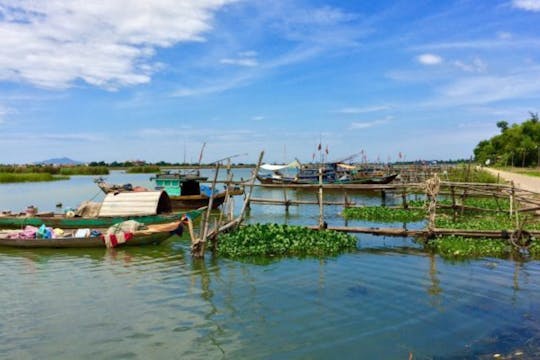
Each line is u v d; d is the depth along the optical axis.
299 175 50.59
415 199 37.31
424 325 9.50
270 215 30.17
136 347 8.65
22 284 13.05
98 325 9.76
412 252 16.77
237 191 31.84
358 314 10.20
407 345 8.54
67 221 21.83
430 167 67.75
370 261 15.34
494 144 107.62
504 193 25.34
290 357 8.13
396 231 17.98
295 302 11.09
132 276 13.79
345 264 14.94
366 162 67.69
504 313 10.12
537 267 14.29
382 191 39.06
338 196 45.34
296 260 15.58
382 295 11.58
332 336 9.01
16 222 22.39
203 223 17.89
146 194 23.06
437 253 16.53
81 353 8.43
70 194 48.97
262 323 9.76
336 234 18.09
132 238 17.94
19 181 74.56
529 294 11.51
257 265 14.91
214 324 9.73
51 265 15.40
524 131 96.38
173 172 36.19
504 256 15.85
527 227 19.19
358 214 27.86
